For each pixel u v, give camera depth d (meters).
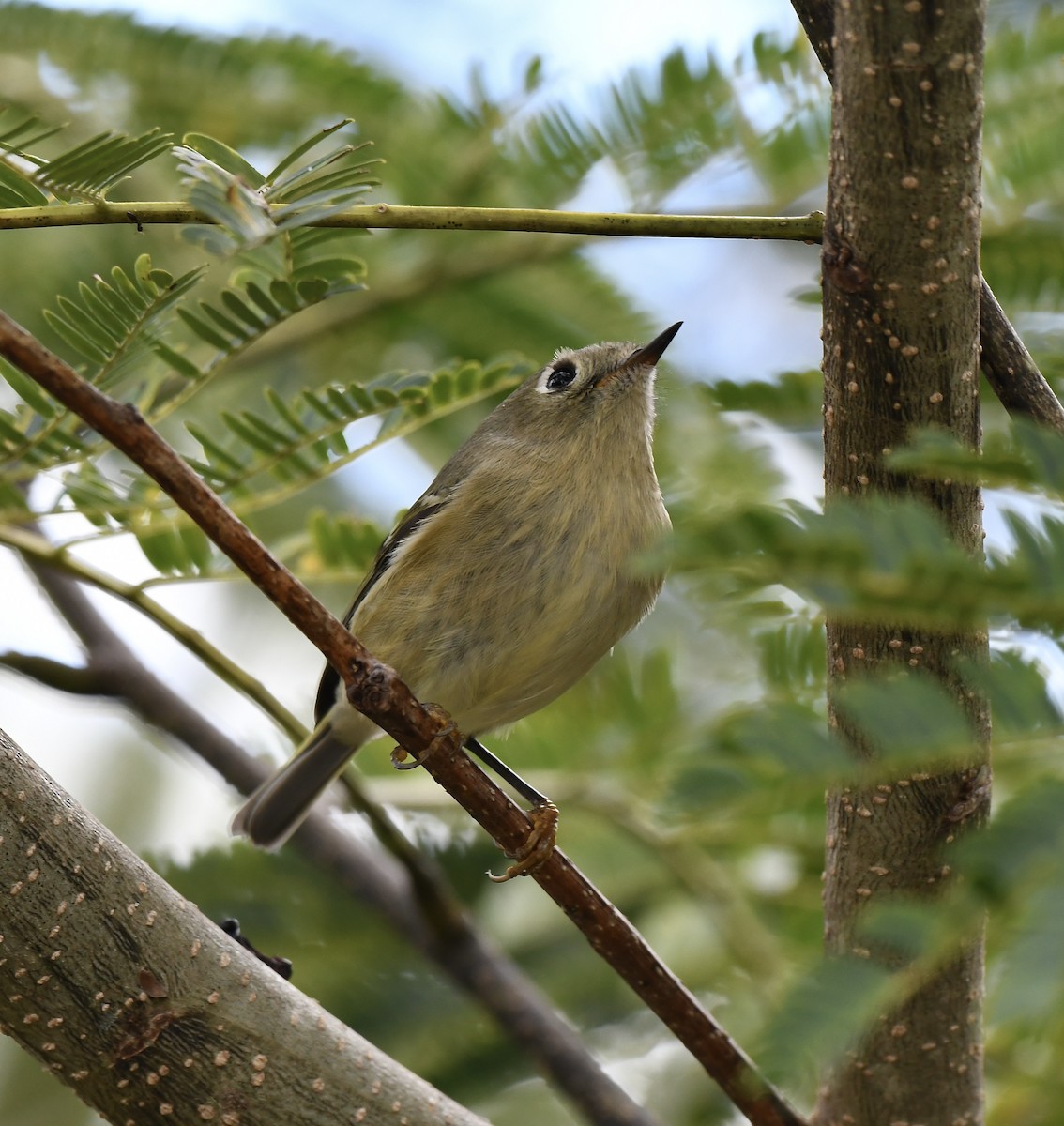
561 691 8.07
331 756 8.78
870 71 4.70
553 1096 8.00
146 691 8.65
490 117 7.69
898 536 2.87
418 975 8.03
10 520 6.52
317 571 7.93
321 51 7.69
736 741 2.85
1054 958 2.13
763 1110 5.34
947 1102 5.59
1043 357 5.58
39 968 4.54
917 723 2.75
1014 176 7.31
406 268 8.48
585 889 5.43
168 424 8.64
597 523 7.78
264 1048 4.73
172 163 7.70
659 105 7.52
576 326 8.84
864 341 5.03
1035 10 7.83
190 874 8.27
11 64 7.51
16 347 4.28
